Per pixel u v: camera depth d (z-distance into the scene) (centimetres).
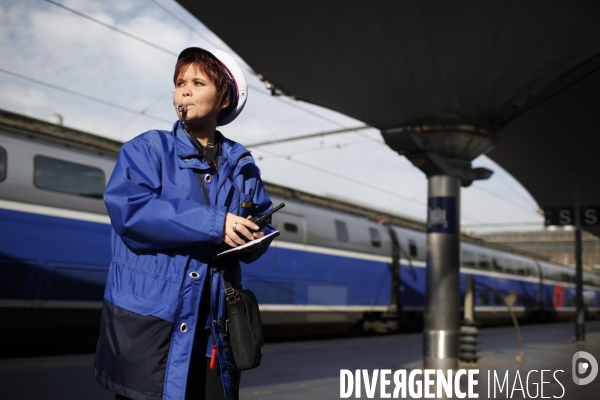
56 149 874
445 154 827
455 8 638
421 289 1734
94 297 877
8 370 633
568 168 1429
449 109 800
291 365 781
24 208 809
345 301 1413
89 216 887
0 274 768
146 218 181
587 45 686
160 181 197
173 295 185
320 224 1376
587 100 1050
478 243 2295
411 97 790
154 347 182
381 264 1558
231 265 205
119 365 182
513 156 1415
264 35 739
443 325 806
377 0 639
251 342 196
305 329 1327
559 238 5503
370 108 837
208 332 197
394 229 1670
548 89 796
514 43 686
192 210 183
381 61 736
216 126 224
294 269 1277
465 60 715
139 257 190
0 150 802
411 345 1165
